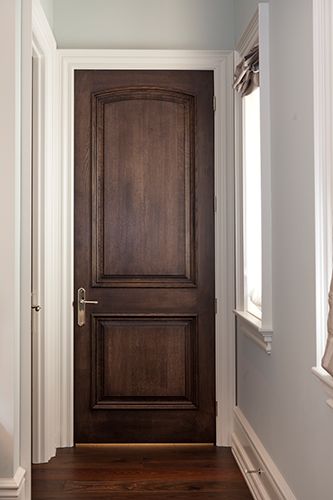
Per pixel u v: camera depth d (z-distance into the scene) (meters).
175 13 3.88
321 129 2.09
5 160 2.70
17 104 2.75
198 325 3.89
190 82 3.89
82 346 3.88
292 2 2.43
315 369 2.07
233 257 3.86
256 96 3.51
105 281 3.89
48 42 3.56
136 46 3.87
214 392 3.89
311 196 2.17
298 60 2.34
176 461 3.58
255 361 3.25
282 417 2.64
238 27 3.72
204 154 3.89
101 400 3.89
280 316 2.69
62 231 3.85
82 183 3.87
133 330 3.89
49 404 3.63
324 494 2.06
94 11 3.86
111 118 3.89
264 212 2.88
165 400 3.90
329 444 2.00
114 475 3.36
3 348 2.69
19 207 2.81
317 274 2.12
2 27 2.69
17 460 2.78
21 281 2.86
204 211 3.89
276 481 2.64
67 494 3.09
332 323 1.77
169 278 3.91
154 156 3.89
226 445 3.85
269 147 2.88
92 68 3.86
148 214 3.90
